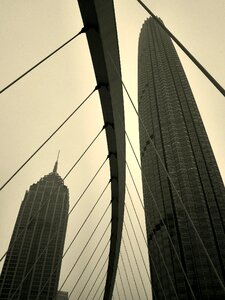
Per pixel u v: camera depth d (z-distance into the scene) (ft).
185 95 515.09
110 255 171.32
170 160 422.82
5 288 594.24
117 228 141.79
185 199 369.50
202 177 391.04
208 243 324.60
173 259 331.57
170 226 359.46
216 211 352.49
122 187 109.91
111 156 90.38
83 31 50.90
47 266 638.94
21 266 628.69
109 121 73.72
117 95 64.59
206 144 437.17
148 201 435.94
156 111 509.76
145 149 494.59
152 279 377.50
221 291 288.51
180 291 302.45
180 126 458.09
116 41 53.11
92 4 45.21
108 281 207.10
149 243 410.93
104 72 58.49
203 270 305.32
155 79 559.79
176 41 35.27
